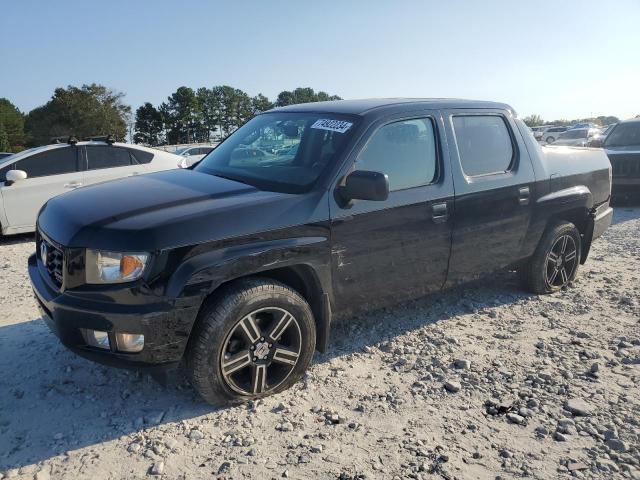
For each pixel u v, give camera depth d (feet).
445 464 9.49
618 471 9.34
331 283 12.17
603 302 17.31
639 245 24.98
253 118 16.31
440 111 14.37
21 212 28.94
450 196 13.98
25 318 16.19
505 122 16.02
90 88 307.17
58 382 12.24
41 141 309.01
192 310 10.14
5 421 10.71
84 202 11.61
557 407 11.27
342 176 12.12
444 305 16.93
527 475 9.24
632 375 12.55
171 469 9.36
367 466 9.42
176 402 11.43
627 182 35.14
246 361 11.01
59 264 10.66
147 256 9.85
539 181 16.34
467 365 12.94
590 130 109.09
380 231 12.69
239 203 11.01
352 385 12.13
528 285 17.84
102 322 9.96
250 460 9.57
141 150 32.89
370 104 13.89
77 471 9.30
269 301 11.01
